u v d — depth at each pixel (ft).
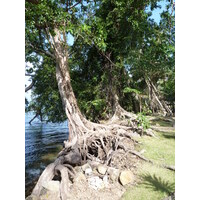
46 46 24.13
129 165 13.64
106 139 18.76
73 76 32.42
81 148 17.72
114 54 28.66
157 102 34.63
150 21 24.44
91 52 30.89
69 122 20.24
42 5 11.75
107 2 27.43
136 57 24.08
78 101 29.71
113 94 29.19
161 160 13.75
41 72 33.71
